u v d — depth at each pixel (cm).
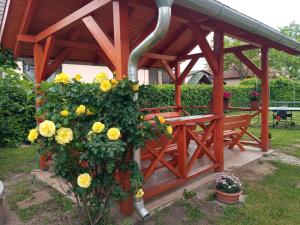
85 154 198
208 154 376
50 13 376
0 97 548
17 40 393
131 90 223
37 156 208
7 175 416
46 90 226
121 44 245
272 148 553
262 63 509
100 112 229
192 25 335
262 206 284
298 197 307
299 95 1456
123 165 228
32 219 269
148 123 225
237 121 474
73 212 275
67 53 447
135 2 257
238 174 383
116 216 262
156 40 231
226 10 272
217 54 379
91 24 276
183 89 984
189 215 266
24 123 651
